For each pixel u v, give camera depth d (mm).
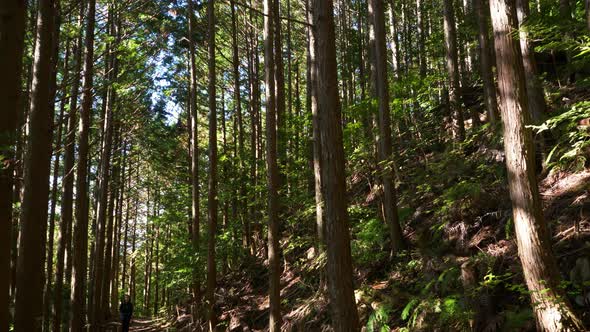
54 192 14734
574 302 4887
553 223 6254
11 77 4410
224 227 16656
